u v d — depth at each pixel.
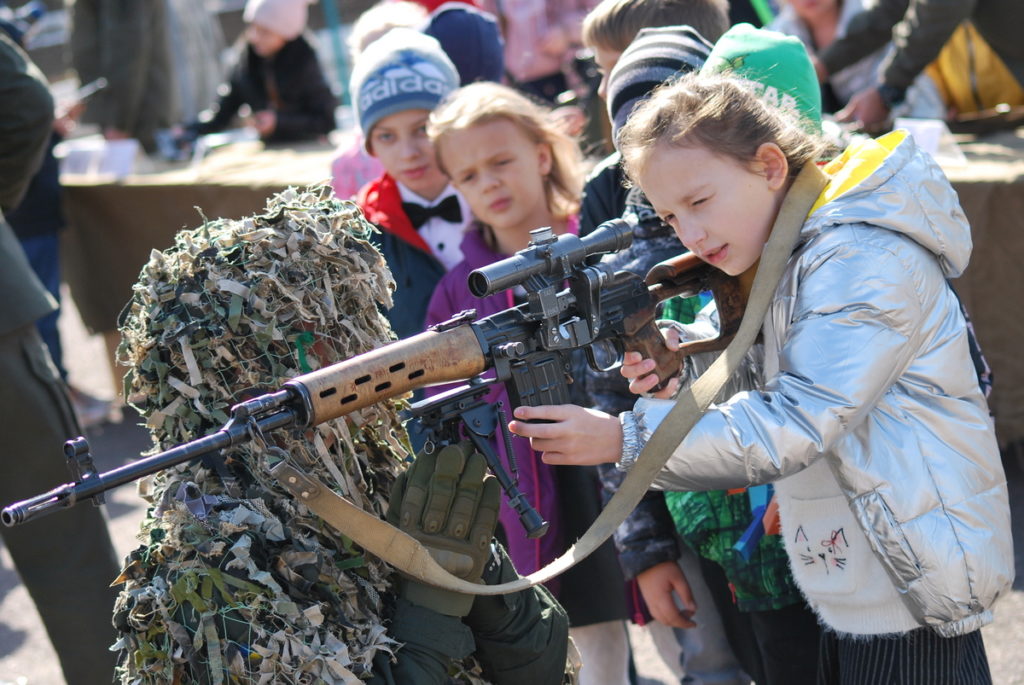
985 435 2.85
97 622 4.62
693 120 2.69
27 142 5.41
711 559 3.71
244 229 2.60
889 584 2.93
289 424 2.30
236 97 10.13
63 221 8.59
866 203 2.67
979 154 6.30
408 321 4.79
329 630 2.38
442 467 2.53
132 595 2.42
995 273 5.72
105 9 10.40
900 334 2.65
